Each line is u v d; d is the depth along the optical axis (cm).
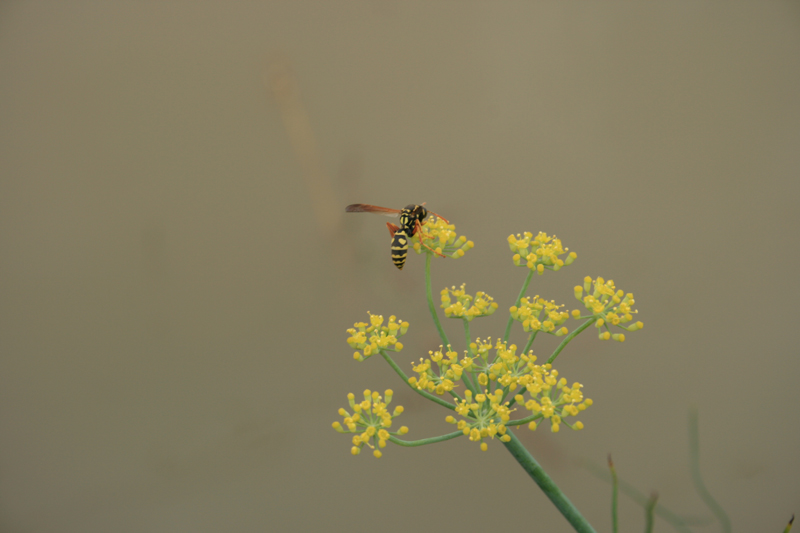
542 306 71
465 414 71
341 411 71
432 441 71
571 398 70
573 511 70
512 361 71
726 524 71
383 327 71
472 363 71
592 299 71
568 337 71
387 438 70
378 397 71
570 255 71
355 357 71
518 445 71
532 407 70
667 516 71
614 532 70
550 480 70
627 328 71
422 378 71
